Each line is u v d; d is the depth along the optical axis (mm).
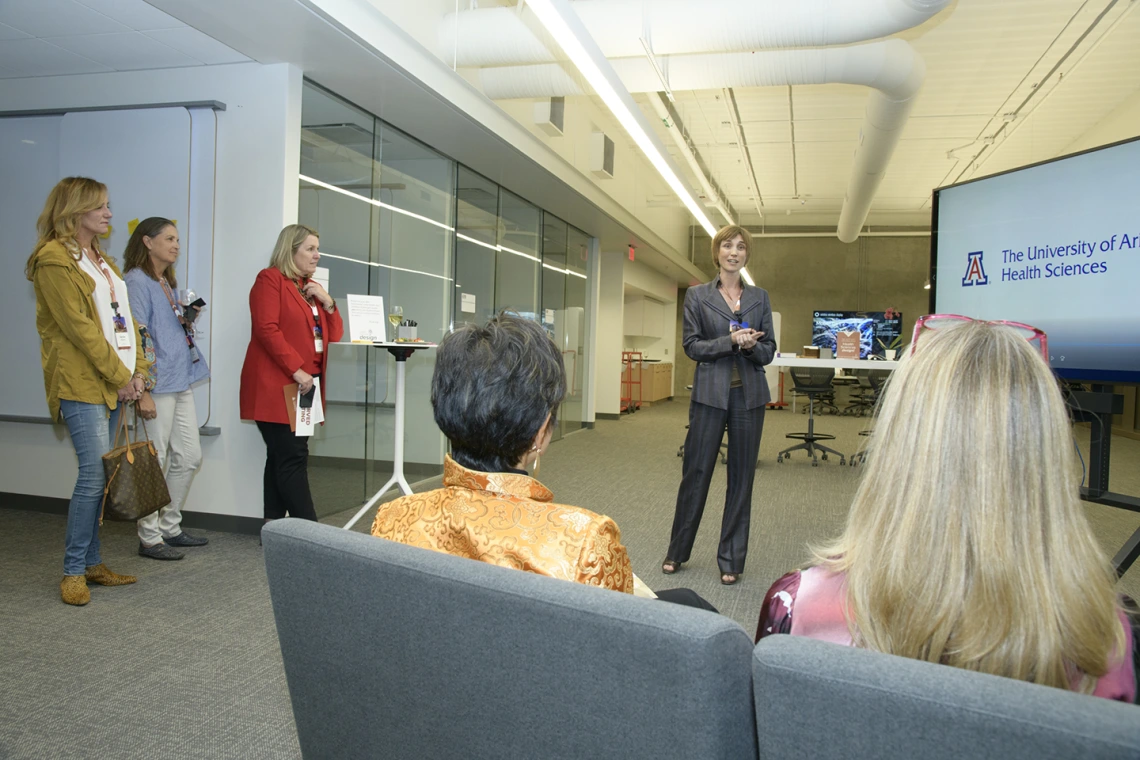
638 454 7270
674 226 13234
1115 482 6176
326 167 4191
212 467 3777
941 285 3045
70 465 3934
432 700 720
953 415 652
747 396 3057
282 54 3639
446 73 4367
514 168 6098
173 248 3213
